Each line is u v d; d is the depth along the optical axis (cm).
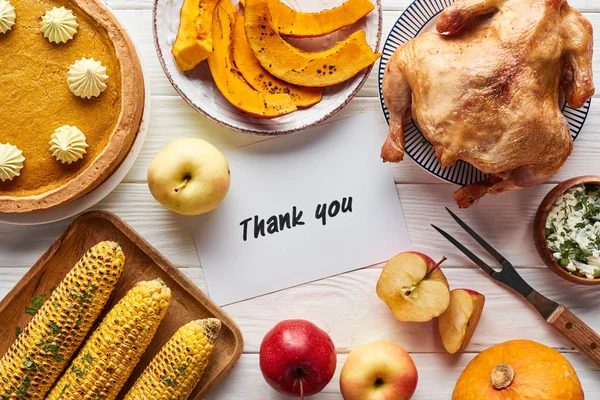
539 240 88
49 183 86
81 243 89
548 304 89
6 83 86
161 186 85
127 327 82
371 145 92
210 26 85
